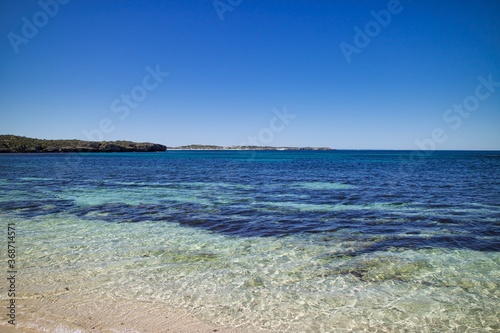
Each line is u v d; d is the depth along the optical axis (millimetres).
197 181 32344
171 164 66312
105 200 20328
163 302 6973
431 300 7148
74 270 8766
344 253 10250
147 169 50719
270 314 6520
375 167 56156
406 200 20250
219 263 9391
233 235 12367
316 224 14008
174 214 16094
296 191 24547
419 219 14844
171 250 10562
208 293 7422
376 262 9438
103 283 7926
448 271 8781
